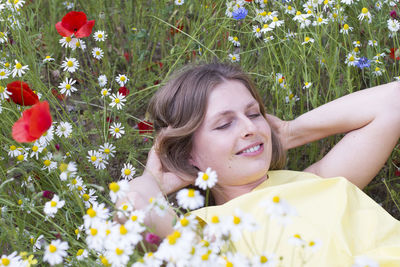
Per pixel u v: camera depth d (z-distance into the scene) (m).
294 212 1.26
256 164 1.84
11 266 1.45
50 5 3.04
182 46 2.86
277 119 2.18
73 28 2.32
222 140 1.83
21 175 2.20
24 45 2.43
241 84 1.93
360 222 1.71
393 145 2.01
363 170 2.00
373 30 2.62
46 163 1.97
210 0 2.85
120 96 2.31
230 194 1.93
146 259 1.34
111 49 3.06
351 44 2.41
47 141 1.96
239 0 2.61
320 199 1.78
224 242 1.41
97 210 1.43
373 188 2.44
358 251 1.64
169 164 1.99
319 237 1.65
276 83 2.39
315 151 2.42
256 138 1.83
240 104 1.85
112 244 1.37
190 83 1.91
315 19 2.49
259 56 2.77
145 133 2.41
